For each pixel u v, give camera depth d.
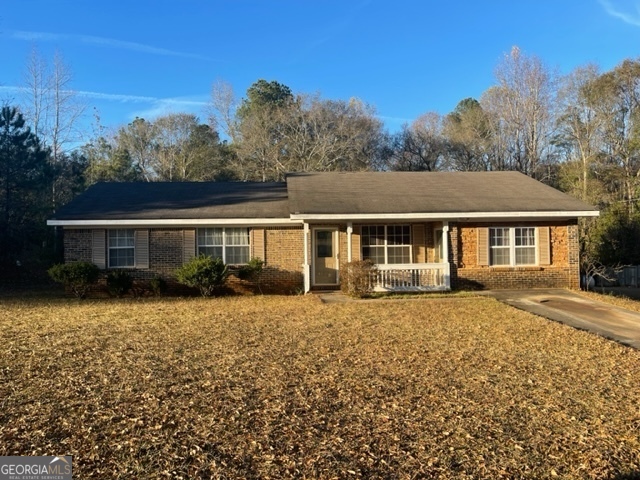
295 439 4.46
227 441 4.41
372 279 14.95
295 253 16.78
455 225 16.12
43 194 25.97
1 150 22.14
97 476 3.79
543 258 16.44
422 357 7.41
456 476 3.85
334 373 6.52
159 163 46.31
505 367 6.89
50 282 21.47
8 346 8.06
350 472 3.88
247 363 7.02
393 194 17.28
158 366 6.85
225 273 15.53
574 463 4.10
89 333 9.19
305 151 43.44
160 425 4.75
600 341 8.55
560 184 36.22
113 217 15.66
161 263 16.22
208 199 18.20
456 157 45.25
